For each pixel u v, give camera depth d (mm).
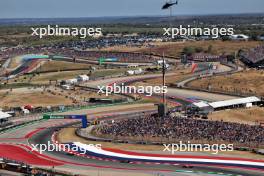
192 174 147000
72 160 166750
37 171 150625
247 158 161875
